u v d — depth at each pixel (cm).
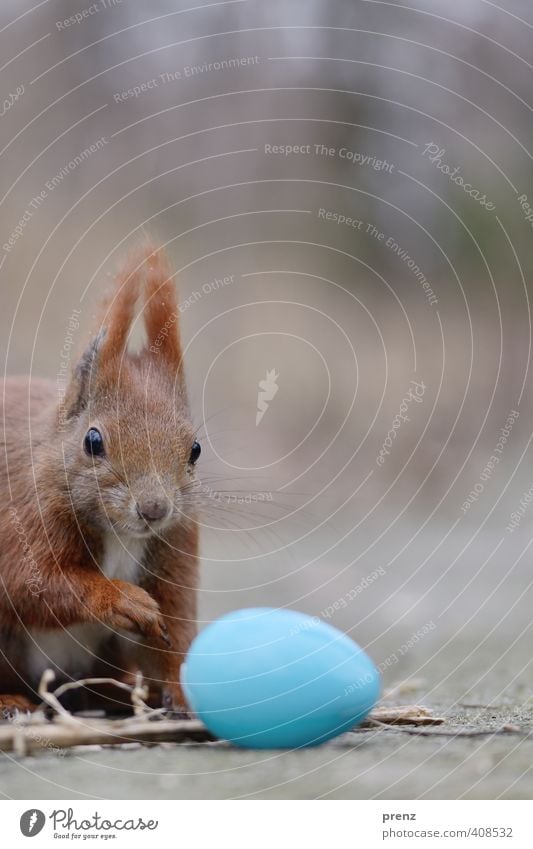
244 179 1709
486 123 1636
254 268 1706
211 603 1153
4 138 1667
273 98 1669
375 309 1709
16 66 1669
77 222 1695
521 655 902
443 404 1662
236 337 1669
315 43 1639
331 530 1486
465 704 689
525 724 615
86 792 493
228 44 1650
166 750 562
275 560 1352
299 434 1620
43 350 1605
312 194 1695
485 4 1612
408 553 1365
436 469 1614
